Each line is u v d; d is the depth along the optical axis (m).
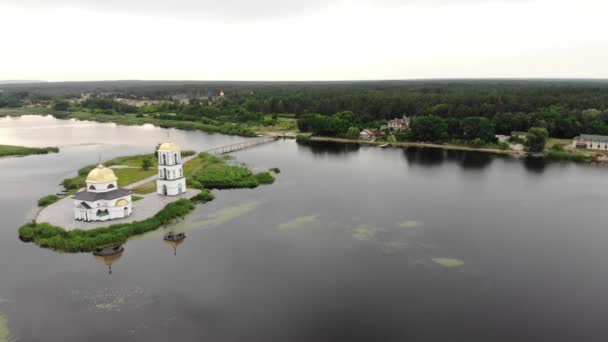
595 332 62.06
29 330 62.03
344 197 127.25
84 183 135.12
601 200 125.06
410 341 60.00
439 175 158.38
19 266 80.69
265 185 142.00
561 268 81.38
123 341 59.91
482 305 68.81
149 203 113.62
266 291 72.50
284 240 93.56
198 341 59.81
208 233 97.19
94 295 71.12
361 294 71.75
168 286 73.94
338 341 59.97
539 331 62.31
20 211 111.50
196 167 162.12
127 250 87.75
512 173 161.50
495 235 97.38
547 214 112.56
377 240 94.00
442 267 81.56
